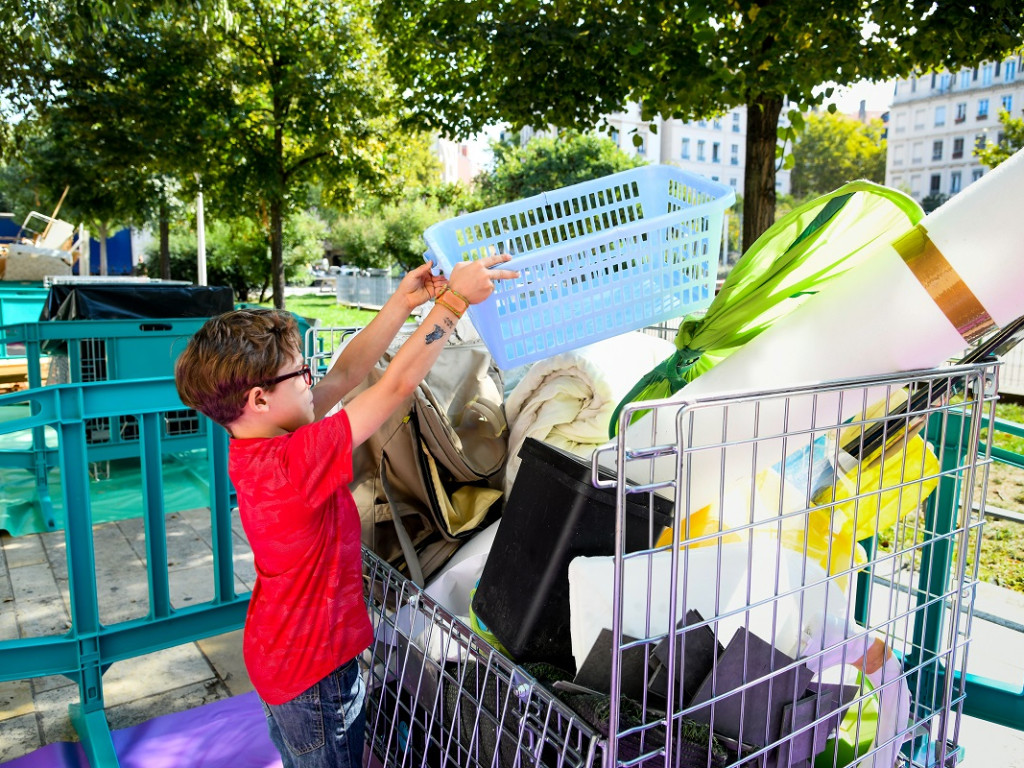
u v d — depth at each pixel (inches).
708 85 185.5
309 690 62.6
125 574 157.3
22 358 314.0
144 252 1296.8
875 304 63.6
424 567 86.9
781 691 60.5
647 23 198.4
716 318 76.8
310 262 1476.4
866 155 2410.2
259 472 56.7
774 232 77.6
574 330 75.3
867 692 69.5
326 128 388.5
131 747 94.3
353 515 66.4
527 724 57.6
